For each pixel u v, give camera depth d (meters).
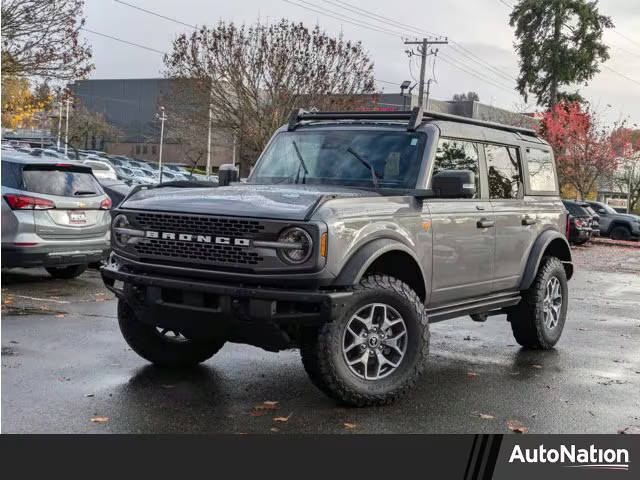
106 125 87.19
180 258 5.30
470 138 6.73
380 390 5.37
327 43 25.75
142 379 5.91
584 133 40.72
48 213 10.18
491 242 6.74
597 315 10.65
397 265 5.83
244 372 6.30
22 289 10.12
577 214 28.88
